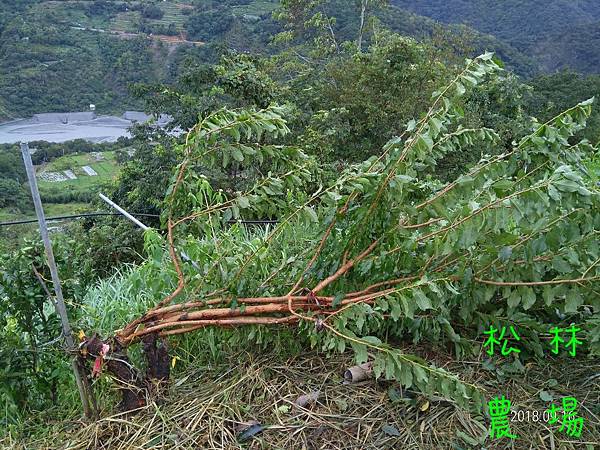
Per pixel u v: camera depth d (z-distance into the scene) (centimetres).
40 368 310
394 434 259
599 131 1734
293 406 279
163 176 1182
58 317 321
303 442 256
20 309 304
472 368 302
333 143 1316
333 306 287
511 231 312
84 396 291
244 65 1323
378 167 297
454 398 257
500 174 273
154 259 345
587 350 313
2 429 294
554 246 259
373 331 323
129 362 298
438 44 1752
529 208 252
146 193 1187
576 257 260
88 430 281
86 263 333
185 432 267
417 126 282
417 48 1520
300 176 338
